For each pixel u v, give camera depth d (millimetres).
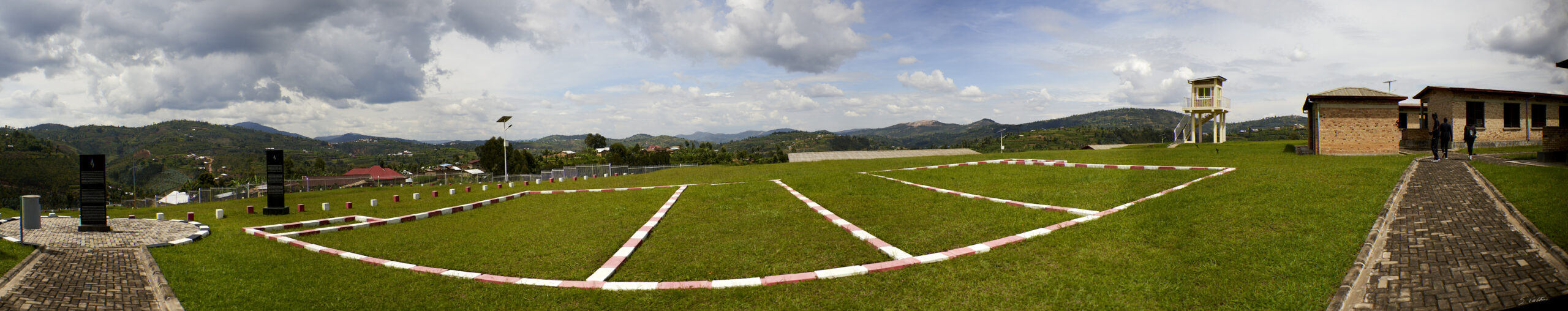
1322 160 18859
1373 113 22062
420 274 8734
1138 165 20703
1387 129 21969
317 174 99062
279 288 7941
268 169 19016
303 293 7688
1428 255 6523
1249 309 5668
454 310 6891
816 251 9625
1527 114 26266
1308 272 6371
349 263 9664
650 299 7047
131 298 7555
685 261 9367
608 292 7398
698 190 20328
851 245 9992
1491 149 23484
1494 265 5941
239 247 11258
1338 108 22219
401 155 197625
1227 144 35031
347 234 13523
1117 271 7219
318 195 28547
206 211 20875
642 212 15359
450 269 9250
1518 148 23906
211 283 8141
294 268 9266
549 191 23328
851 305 6570
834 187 18781
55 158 91875
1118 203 12891
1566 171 12078
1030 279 7137
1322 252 6984
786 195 17406
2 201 71938
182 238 12195
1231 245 7859
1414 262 6352
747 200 16812
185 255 10242
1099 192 14984
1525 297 4988
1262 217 9266
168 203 46000
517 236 12227
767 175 28391
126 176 124938
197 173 129000
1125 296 6355
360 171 90562
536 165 86125
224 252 10570
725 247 10258
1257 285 6223
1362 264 6387
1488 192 10086
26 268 8453
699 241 10945
